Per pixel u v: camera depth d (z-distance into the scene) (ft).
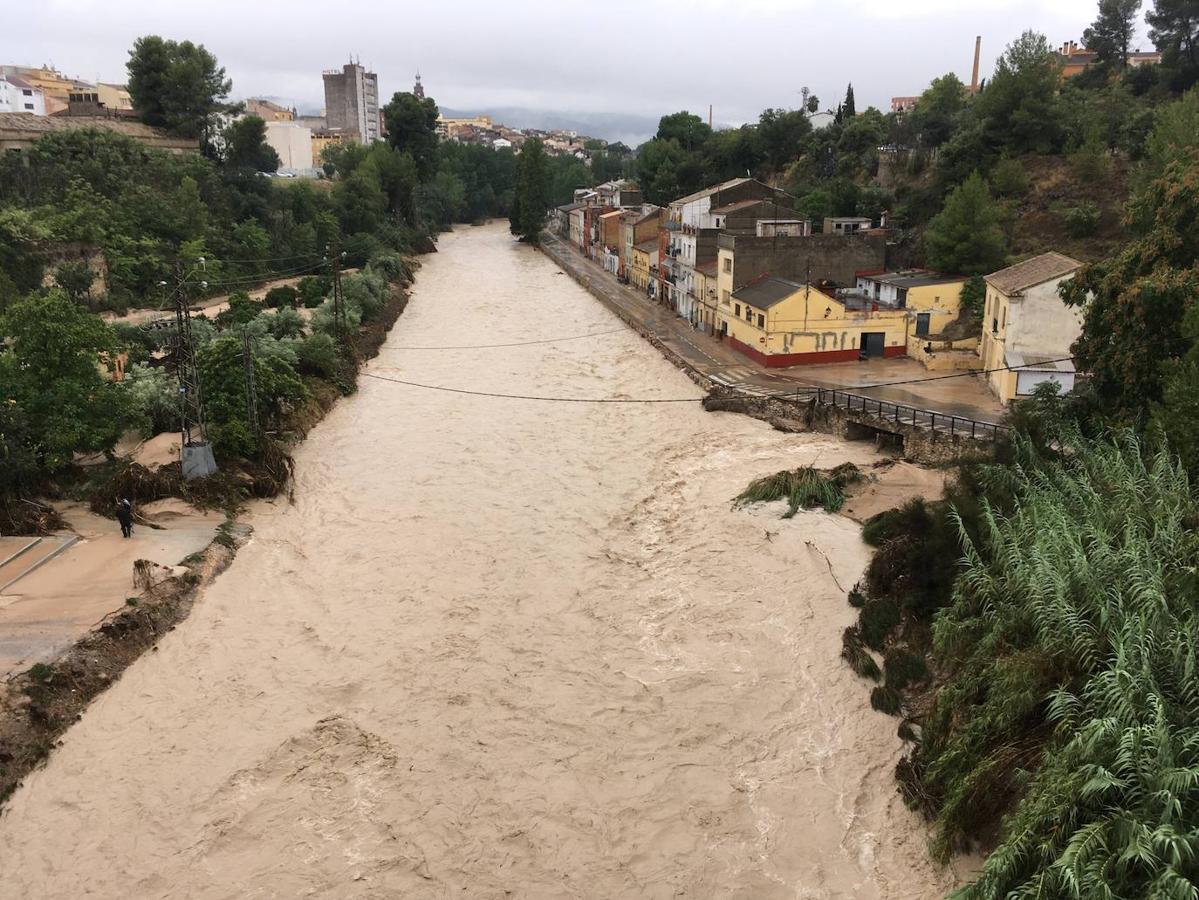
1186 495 74.54
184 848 66.18
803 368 185.16
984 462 106.73
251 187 340.18
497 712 81.61
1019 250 224.94
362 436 159.43
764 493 124.88
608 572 107.76
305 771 74.13
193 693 84.48
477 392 186.70
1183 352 97.96
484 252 441.68
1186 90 270.05
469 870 64.08
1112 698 53.11
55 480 122.52
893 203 282.97
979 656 68.54
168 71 346.54
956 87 316.60
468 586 104.58
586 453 149.28
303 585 105.29
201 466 124.88
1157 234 104.99
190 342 129.29
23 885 63.16
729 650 90.74
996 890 49.49
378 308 251.39
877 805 69.10
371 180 400.26
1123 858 44.78
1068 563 67.41
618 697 83.56
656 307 273.33
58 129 295.69
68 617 90.53
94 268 244.22
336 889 62.44
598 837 67.15
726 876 63.36
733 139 402.72
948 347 184.14
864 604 94.89
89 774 73.72
